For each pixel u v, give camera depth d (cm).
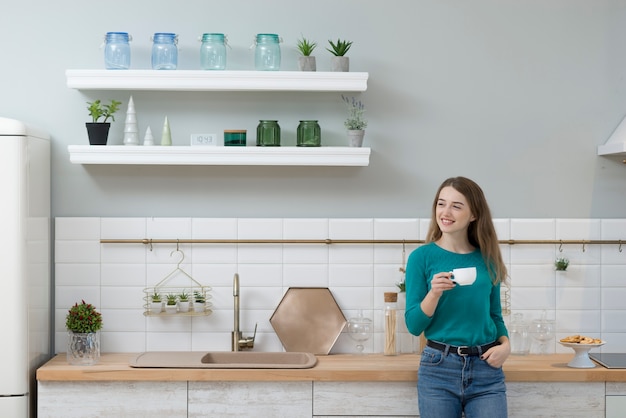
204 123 393
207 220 392
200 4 391
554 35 398
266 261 393
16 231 351
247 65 393
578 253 398
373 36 394
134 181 392
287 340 389
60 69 390
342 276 394
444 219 329
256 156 370
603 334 397
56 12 390
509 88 397
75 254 391
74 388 347
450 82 396
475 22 396
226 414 348
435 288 314
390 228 394
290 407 348
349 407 348
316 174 394
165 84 370
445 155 397
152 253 392
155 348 392
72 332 360
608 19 398
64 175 392
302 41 393
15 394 352
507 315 386
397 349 389
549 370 348
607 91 399
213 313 393
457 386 322
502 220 398
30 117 390
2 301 351
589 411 351
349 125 379
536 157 399
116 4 390
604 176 397
